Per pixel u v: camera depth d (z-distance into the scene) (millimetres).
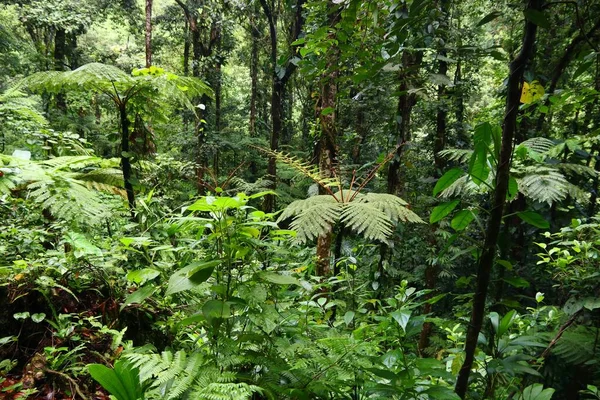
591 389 1723
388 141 3840
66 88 2883
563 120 3918
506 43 3990
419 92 3031
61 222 2492
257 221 1596
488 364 1480
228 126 14023
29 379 1708
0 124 3836
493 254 1255
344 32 2527
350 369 1454
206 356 1405
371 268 3754
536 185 1871
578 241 2201
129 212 2775
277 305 1737
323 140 4238
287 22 9109
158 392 1287
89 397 1754
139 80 2732
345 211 2090
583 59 1779
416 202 5695
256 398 1529
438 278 6031
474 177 1264
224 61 12125
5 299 1901
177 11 12875
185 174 4449
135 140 3182
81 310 2096
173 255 2113
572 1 1236
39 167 2486
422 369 1473
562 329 1888
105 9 11969
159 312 2205
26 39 12344
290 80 12414
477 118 5184
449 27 3596
